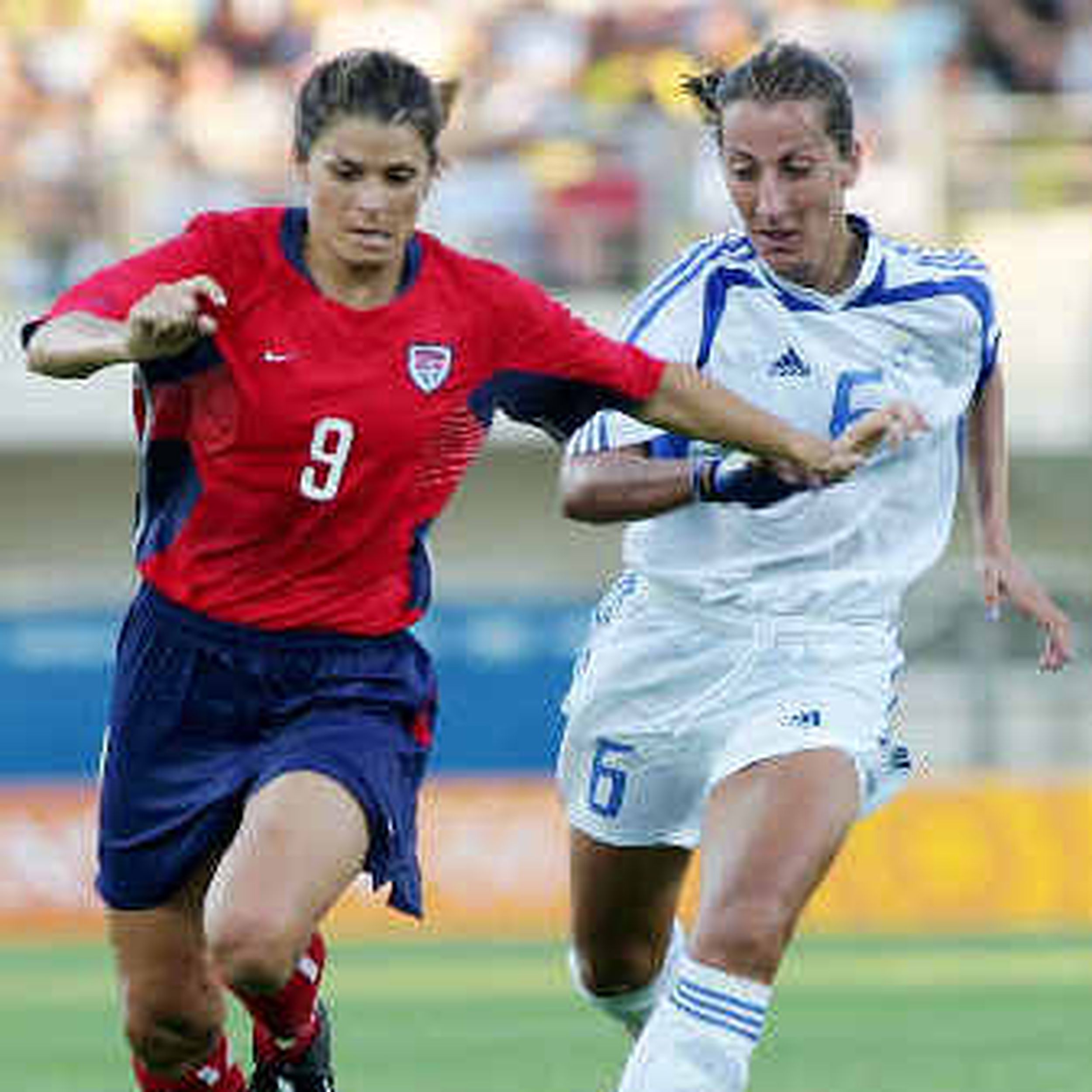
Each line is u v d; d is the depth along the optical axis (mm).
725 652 21969
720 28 71438
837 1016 38031
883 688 21734
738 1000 19531
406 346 18750
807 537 21766
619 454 20969
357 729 19219
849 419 21516
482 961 46500
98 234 67375
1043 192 69125
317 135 18219
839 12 71625
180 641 19375
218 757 19641
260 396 18562
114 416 67188
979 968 44531
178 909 20156
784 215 20516
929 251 22000
